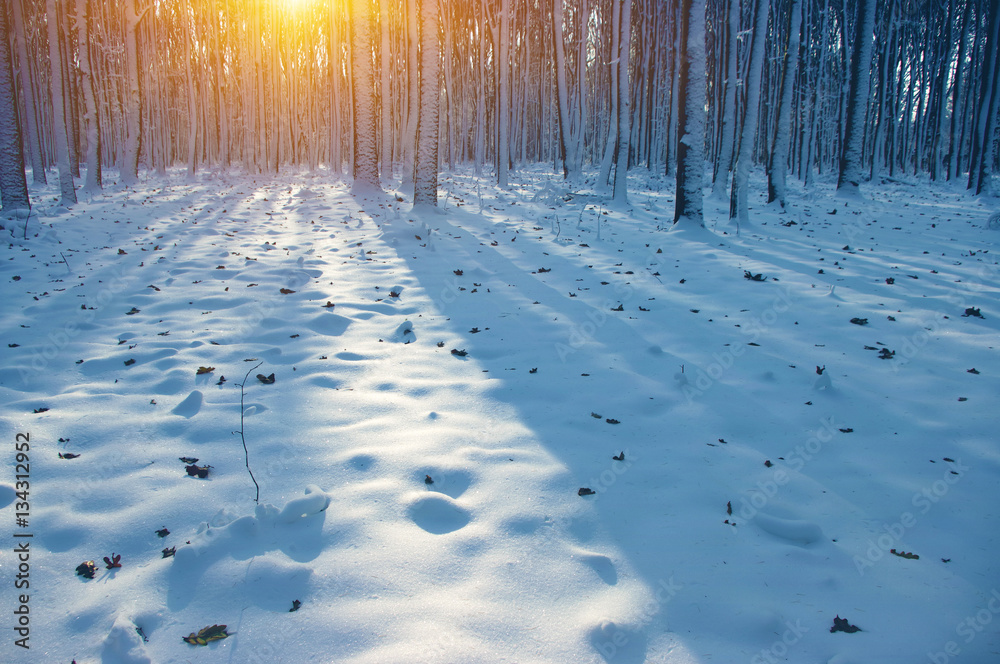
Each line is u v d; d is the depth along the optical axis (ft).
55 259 26.18
